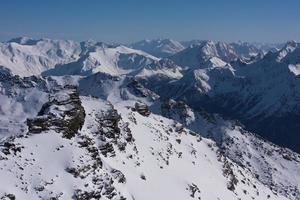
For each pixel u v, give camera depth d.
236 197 133.75
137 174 97.25
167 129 156.12
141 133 129.25
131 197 83.56
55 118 83.69
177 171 118.19
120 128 109.44
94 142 86.62
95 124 98.00
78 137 84.44
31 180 66.00
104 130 99.81
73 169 72.06
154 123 153.38
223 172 148.25
